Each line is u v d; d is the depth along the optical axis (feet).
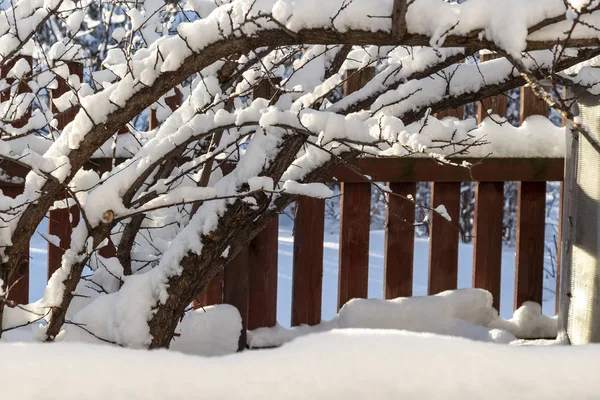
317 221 12.57
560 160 12.98
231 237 9.08
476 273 13.25
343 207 12.62
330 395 2.71
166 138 8.47
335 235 33.53
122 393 2.66
